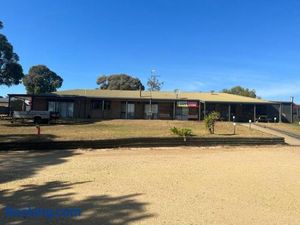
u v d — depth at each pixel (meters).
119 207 7.39
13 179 10.36
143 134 22.98
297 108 49.00
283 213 7.18
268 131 30.11
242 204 7.81
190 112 44.59
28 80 91.69
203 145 20.88
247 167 12.90
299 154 17.44
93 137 20.73
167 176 10.91
